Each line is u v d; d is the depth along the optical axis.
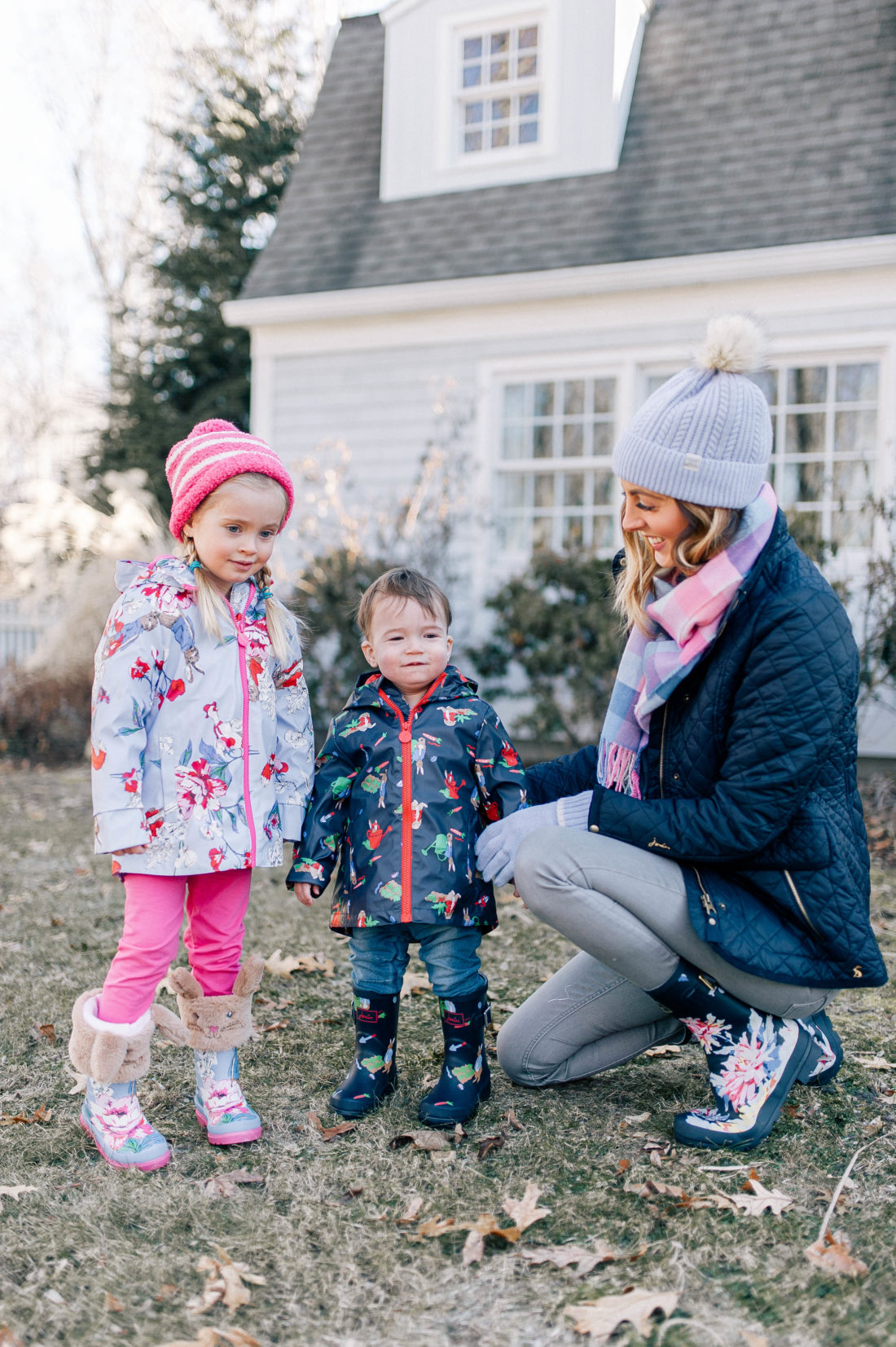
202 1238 1.92
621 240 7.95
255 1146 2.27
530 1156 2.20
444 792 2.36
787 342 7.49
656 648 2.23
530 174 8.76
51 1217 1.98
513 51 8.91
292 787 2.33
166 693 2.15
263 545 2.24
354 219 9.27
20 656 10.98
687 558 2.14
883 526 7.28
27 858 5.23
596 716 7.05
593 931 2.17
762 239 7.44
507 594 7.43
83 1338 1.65
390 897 2.30
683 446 2.05
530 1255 1.84
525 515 8.53
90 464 17.08
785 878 2.11
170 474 2.27
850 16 8.38
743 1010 2.22
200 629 2.20
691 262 7.55
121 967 2.16
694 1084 2.57
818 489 7.58
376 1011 2.45
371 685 2.47
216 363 17.42
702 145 8.24
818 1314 1.67
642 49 9.02
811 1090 2.50
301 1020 3.02
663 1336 1.63
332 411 8.96
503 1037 2.51
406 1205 2.01
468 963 2.40
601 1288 1.76
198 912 2.30
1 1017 3.01
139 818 2.08
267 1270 1.82
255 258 17.19
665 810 2.13
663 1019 2.50
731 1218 1.94
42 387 24.16
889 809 5.95
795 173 7.74
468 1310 1.71
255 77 18.03
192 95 18.12
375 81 10.23
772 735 2.03
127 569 2.21
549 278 7.96
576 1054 2.53
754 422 2.07
